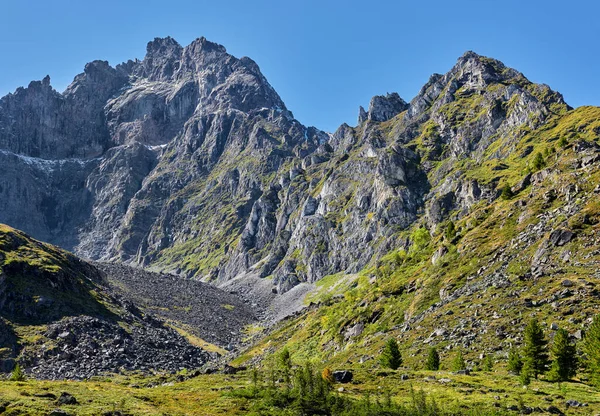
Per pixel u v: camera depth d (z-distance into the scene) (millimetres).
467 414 60312
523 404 61031
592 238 109625
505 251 131625
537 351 76375
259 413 67500
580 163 152250
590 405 60594
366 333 140375
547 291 98750
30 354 147750
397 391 75688
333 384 82375
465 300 117188
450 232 176500
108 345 166125
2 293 170875
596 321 71500
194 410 69125
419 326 116750
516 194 173750
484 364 84062
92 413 60312
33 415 56812
